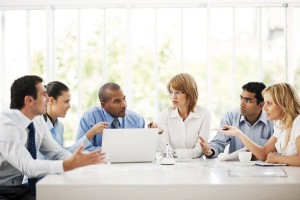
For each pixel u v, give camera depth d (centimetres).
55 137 286
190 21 393
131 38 391
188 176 188
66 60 399
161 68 395
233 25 393
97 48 398
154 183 170
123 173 198
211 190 168
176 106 290
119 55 396
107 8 395
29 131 221
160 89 396
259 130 293
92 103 397
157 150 283
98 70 398
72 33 399
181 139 293
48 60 394
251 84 282
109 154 235
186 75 289
